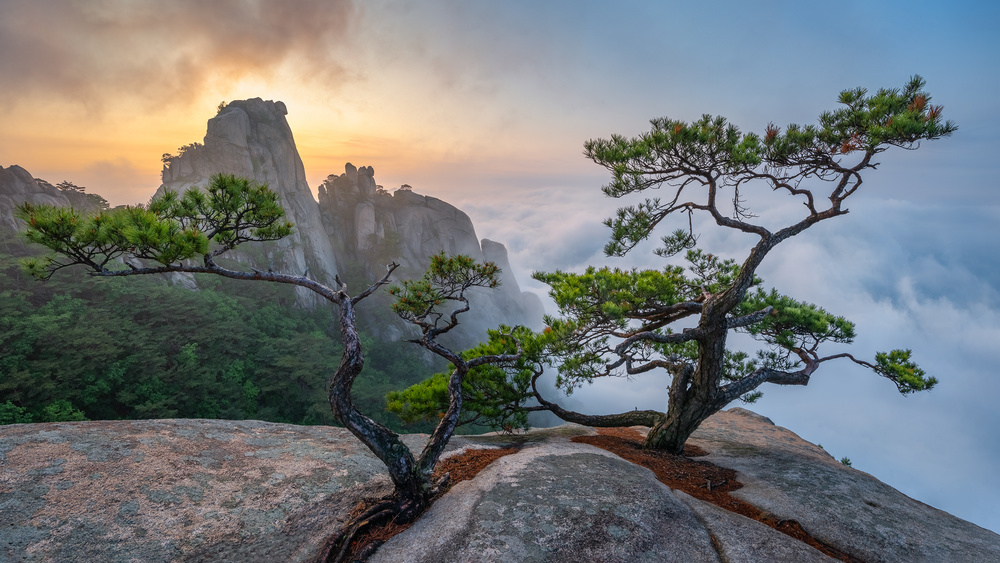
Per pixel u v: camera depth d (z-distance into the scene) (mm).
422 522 4824
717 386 7820
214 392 45219
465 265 5898
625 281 8359
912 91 6234
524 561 4094
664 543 4523
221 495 5031
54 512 4273
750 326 9242
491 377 8320
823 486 6488
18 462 4863
